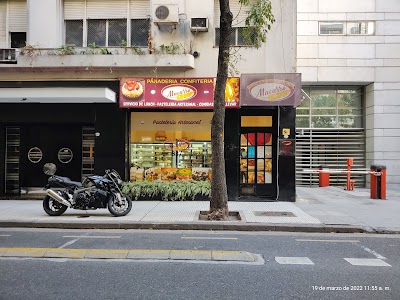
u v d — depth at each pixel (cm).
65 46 1231
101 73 1248
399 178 1717
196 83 1208
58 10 1277
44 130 1355
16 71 1254
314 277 520
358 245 713
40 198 1292
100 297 441
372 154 1745
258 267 567
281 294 455
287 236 795
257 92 1173
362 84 1798
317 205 1148
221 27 916
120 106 1219
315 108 1852
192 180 1287
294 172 1221
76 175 1349
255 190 1290
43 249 657
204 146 1295
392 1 1744
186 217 935
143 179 1298
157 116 1302
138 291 462
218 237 777
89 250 653
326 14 1761
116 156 1261
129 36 1282
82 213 994
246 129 1290
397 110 1728
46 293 454
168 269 554
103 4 1293
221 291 464
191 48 1241
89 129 1355
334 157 1830
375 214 999
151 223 869
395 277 522
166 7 1211
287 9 1232
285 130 1220
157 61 1198
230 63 1171
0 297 439
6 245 693
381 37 1742
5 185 1362
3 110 1278
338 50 1755
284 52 1230
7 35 1300
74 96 1141
